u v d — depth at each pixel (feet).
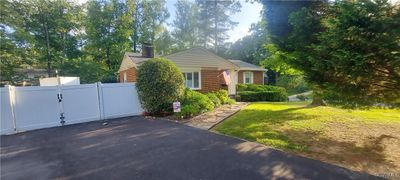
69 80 45.37
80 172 14.47
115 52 96.99
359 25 14.60
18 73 78.18
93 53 97.86
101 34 96.32
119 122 30.55
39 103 28.78
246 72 84.69
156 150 18.35
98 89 33.32
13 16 73.26
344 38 15.31
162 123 29.09
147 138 22.03
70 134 24.72
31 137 24.00
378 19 14.02
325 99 21.30
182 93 36.04
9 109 26.63
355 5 14.55
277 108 38.04
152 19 115.34
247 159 15.89
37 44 83.66
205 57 57.21
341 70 16.67
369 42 14.65
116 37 95.91
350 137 20.52
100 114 33.45
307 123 25.80
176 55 52.95
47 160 16.84
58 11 89.71
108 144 20.42
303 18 19.83
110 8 96.84
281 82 94.48
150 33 115.34
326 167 14.17
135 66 52.75
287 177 12.96
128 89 35.78
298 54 20.80
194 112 32.94
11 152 19.02
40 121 28.81
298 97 72.54
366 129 23.04
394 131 22.17
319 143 18.97
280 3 22.15
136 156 17.08
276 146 18.48
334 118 28.35
